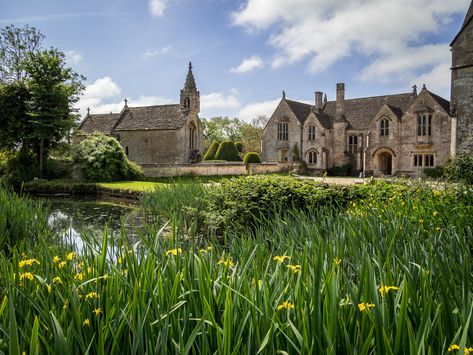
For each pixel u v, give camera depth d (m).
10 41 38.19
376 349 2.12
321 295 2.52
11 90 32.72
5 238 6.60
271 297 2.63
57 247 5.32
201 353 2.32
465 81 28.62
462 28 28.61
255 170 39.78
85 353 2.12
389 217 5.47
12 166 32.53
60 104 32.94
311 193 8.73
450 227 4.68
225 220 8.80
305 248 2.96
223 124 92.88
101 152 30.78
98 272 3.14
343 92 47.03
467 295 2.30
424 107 39.22
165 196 13.43
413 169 40.12
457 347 1.89
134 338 2.29
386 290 2.42
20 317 2.67
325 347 2.23
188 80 48.38
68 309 2.67
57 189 27.84
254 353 2.31
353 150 46.53
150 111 49.69
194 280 2.91
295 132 48.88
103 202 21.89
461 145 28.78
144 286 2.71
